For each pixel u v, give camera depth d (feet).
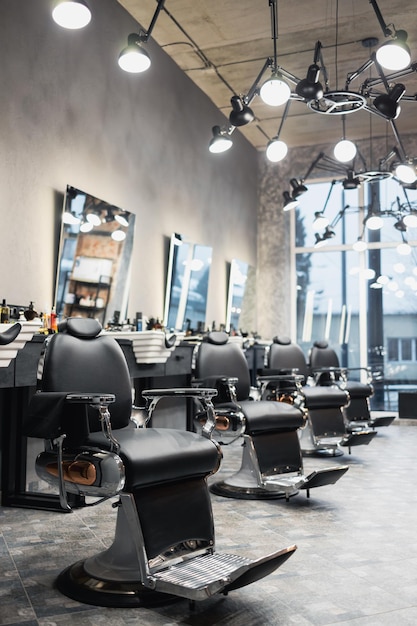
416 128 26.66
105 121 16.01
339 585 7.05
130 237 16.84
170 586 6.11
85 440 6.74
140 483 6.38
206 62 20.58
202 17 17.95
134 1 16.92
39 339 10.33
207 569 6.57
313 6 17.40
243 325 26.68
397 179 21.68
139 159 17.81
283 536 9.07
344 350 28.45
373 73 21.70
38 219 13.25
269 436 11.69
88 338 7.82
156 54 19.15
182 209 20.68
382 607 6.41
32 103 13.10
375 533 9.25
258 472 11.28
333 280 28.78
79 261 14.38
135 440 6.68
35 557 7.95
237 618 6.12
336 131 26.91
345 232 28.66
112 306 15.88
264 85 12.80
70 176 14.42
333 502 11.34
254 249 28.68
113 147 16.39
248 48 19.81
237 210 26.35
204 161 22.79
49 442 7.11
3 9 12.28
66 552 8.16
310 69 13.37
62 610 6.26
